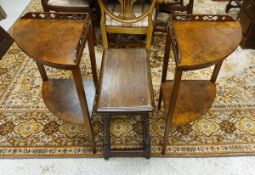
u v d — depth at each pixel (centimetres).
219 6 284
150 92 128
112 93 127
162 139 153
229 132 156
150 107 121
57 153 146
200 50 110
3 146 150
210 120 163
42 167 140
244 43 219
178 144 149
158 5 221
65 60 104
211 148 147
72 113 142
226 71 201
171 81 155
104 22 185
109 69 140
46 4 208
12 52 223
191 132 156
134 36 229
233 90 184
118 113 122
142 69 140
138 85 131
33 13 128
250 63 209
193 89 153
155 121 163
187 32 120
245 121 162
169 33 126
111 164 141
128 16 177
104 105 122
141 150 137
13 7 292
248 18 211
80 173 138
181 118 136
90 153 146
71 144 150
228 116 165
